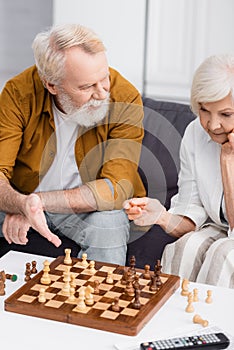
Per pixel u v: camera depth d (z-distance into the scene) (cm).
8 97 266
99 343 183
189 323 194
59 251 264
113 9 414
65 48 243
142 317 190
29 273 216
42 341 183
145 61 416
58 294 203
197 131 263
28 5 450
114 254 247
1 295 207
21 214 239
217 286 222
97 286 204
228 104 231
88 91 246
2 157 263
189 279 247
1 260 230
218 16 396
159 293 204
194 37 403
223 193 256
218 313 200
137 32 413
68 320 191
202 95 231
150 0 407
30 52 452
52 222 266
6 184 251
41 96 264
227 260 237
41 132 268
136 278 207
